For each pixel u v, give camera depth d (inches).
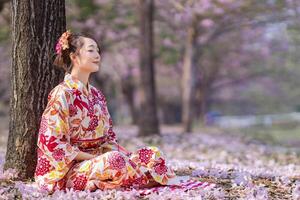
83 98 211.5
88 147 216.5
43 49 236.8
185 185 211.8
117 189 204.8
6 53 849.5
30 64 235.1
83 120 211.0
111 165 202.1
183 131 764.0
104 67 999.0
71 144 212.1
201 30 757.3
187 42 761.6
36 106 235.9
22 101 235.8
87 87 216.7
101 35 793.6
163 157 211.2
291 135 983.6
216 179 246.8
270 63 1112.2
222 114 2026.3
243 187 226.5
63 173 204.8
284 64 1103.6
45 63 237.1
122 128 901.8
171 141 586.9
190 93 756.6
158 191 202.5
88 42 212.4
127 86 1073.5
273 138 831.1
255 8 693.3
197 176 253.6
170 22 793.6
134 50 919.0
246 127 1291.8
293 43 929.5
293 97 1449.3
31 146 235.9
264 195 210.5
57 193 199.9
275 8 688.4
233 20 728.3
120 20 794.8
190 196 199.6
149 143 564.1
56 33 239.5
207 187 209.5
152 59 631.2
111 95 1334.9
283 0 677.9
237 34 962.1
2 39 735.1
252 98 1528.1
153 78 630.5
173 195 195.9
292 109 1975.9
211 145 577.6
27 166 235.6
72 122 209.6
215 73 1175.0
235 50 1035.3
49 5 237.6
